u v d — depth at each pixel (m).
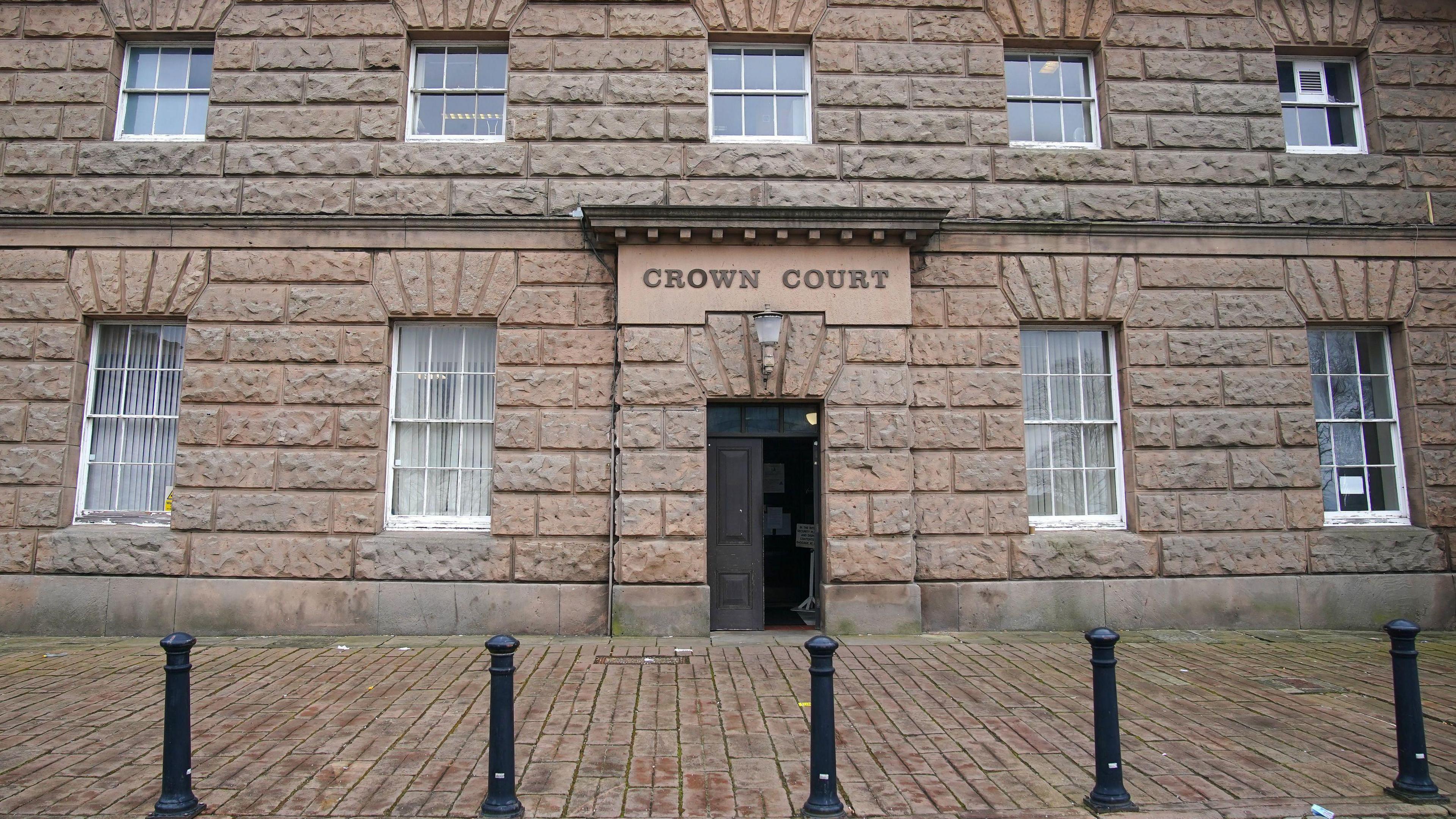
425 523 10.02
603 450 9.84
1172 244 10.52
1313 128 11.31
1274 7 11.05
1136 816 4.93
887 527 9.73
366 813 4.92
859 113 10.51
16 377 9.86
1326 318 10.60
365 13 10.39
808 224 9.84
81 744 5.98
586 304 10.01
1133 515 10.22
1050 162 10.55
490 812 4.81
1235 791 5.28
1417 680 5.32
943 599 9.88
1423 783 5.19
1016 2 10.78
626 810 4.96
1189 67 10.86
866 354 9.95
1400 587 10.23
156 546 9.60
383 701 7.00
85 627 9.52
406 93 10.45
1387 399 10.83
